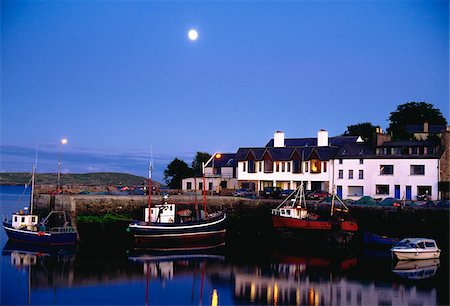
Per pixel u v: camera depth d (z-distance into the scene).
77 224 56.12
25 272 39.59
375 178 73.44
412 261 46.38
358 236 58.78
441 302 33.31
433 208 56.00
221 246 54.78
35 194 64.19
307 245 55.78
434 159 69.94
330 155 77.94
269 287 36.59
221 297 34.03
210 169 92.25
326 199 67.62
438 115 114.00
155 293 34.69
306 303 32.94
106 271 40.56
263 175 82.81
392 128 109.69
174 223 52.97
